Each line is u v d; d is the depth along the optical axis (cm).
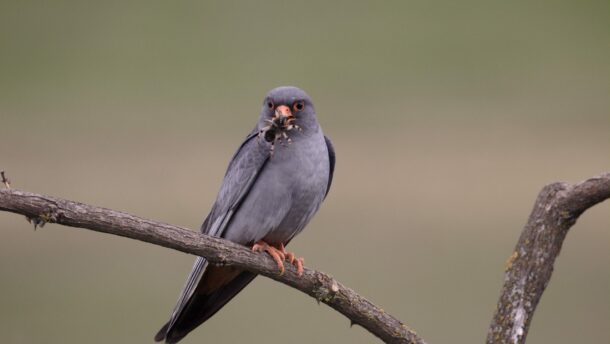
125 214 529
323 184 694
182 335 684
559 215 551
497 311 561
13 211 497
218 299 691
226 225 692
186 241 555
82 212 512
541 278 554
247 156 680
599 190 538
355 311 614
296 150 676
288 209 683
